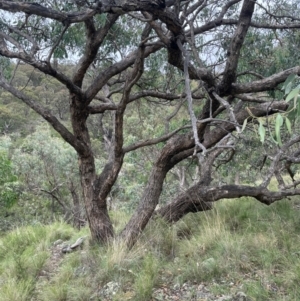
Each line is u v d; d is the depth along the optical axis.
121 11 2.85
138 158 10.24
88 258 4.77
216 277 4.02
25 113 31.78
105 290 3.99
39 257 5.04
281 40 5.78
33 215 14.81
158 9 3.00
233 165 8.43
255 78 6.09
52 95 22.41
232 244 4.47
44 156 14.99
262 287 3.62
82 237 5.82
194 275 4.05
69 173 14.86
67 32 4.79
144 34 4.68
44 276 4.68
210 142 4.79
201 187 5.55
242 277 3.94
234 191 5.36
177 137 5.11
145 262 4.27
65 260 5.08
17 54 3.72
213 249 4.64
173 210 5.62
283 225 5.16
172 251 4.79
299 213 5.75
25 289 4.11
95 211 5.34
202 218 5.84
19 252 5.86
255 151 7.34
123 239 4.95
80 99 4.95
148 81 6.97
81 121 5.24
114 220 7.00
